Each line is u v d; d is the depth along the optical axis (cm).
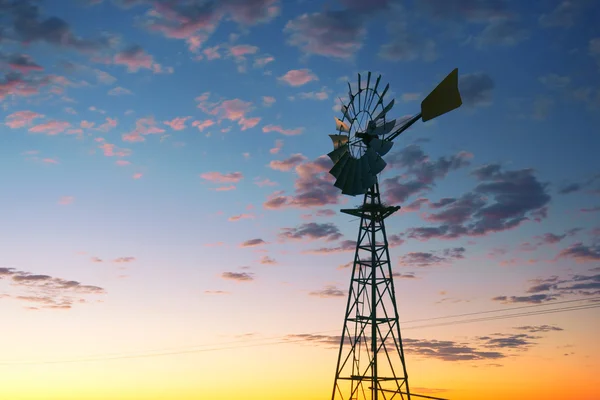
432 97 8712
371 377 9044
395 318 9119
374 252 9275
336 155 9188
